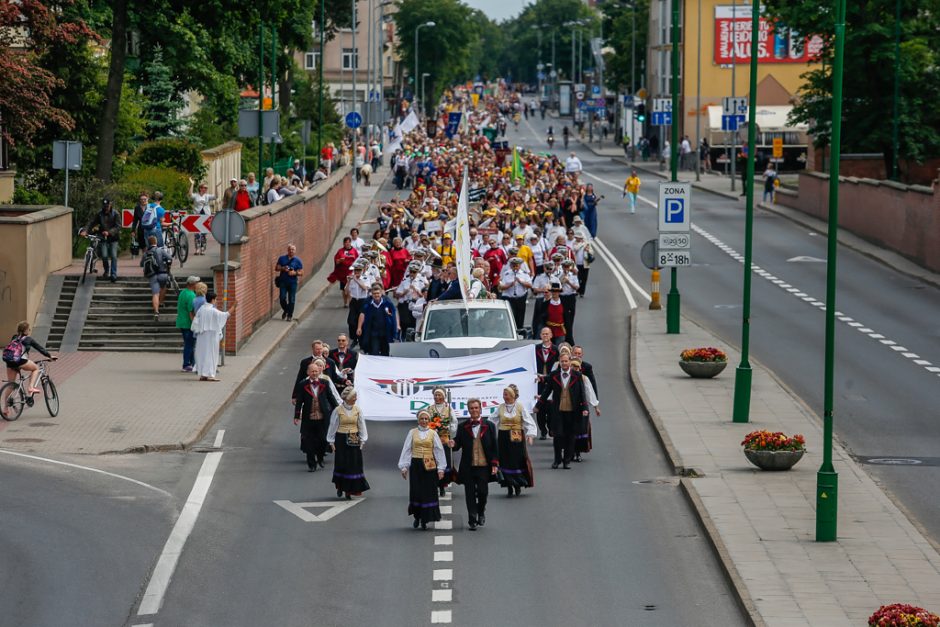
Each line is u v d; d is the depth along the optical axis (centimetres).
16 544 1841
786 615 1517
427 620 1555
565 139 13512
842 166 7144
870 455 2381
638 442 2478
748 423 2558
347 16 11481
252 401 2828
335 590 1664
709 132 10325
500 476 2100
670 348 3391
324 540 1878
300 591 1659
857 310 4044
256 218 3578
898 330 3700
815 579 1650
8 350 2591
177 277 3625
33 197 4516
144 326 3362
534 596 1639
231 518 1984
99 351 3291
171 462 2319
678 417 2612
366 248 3841
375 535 1905
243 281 3375
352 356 2528
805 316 3944
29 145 4191
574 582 1692
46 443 2403
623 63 13900
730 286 4547
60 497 2078
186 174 5366
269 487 2166
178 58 6169
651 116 11181
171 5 4697
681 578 1706
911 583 1633
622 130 13588
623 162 11212
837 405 2783
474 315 2736
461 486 2198
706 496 2052
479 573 1730
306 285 4553
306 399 2262
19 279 3309
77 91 4897
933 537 1898
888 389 2942
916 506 2066
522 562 1777
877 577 1656
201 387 2881
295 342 3541
